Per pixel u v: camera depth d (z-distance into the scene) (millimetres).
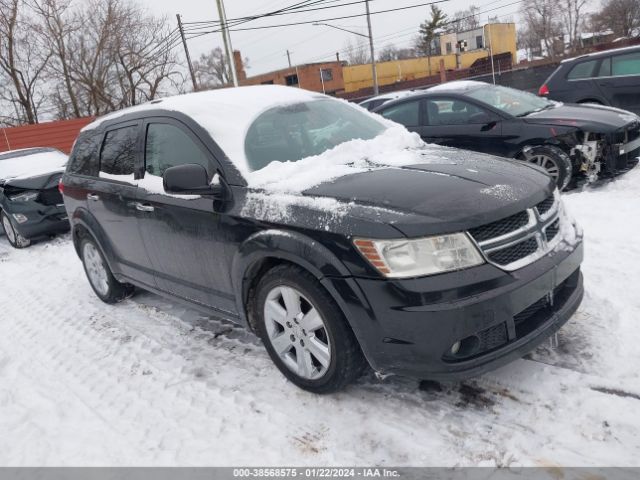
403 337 2451
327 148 3594
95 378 3627
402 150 3506
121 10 30688
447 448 2455
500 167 3055
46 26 28922
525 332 2648
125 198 4008
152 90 32844
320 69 49906
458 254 2414
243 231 3020
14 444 3002
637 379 2691
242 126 3430
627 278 3801
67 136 20766
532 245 2648
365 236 2477
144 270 4188
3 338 4641
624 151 6152
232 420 2918
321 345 2814
